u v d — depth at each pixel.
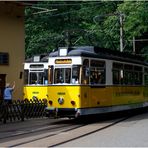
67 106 20.81
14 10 30.53
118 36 45.94
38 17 52.88
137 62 26.70
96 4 54.16
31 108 24.39
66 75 21.03
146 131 17.42
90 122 21.98
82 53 20.83
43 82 27.56
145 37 47.38
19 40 30.88
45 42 49.72
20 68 30.67
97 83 21.75
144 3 43.59
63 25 53.75
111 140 14.83
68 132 17.41
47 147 13.32
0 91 28.92
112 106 23.08
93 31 46.34
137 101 26.64
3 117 22.00
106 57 22.58
